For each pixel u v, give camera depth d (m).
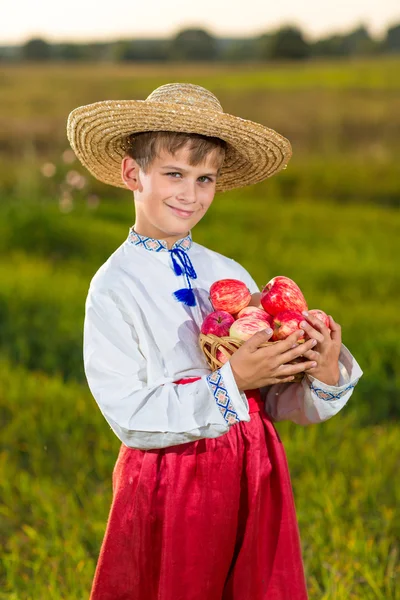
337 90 23.84
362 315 8.58
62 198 14.59
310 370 2.49
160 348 2.58
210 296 2.61
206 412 2.38
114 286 2.59
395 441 5.34
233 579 2.63
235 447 2.54
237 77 29.31
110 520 2.63
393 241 13.14
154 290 2.63
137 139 2.62
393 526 4.27
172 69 33.09
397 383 6.52
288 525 2.62
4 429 5.66
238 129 2.54
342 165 18.34
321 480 4.65
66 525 4.30
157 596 2.56
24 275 10.04
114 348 2.54
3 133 20.14
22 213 12.80
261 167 2.96
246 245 12.54
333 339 2.52
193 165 2.55
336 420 5.70
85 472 5.00
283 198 16.92
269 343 2.38
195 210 2.61
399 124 20.67
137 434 2.44
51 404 6.06
